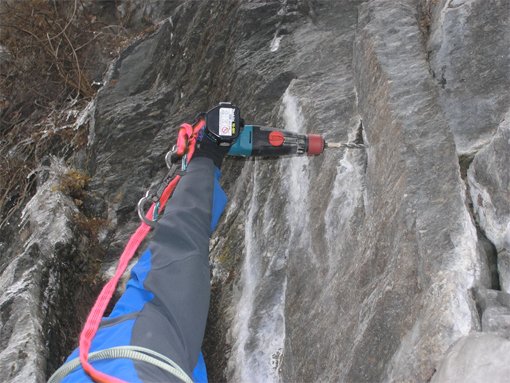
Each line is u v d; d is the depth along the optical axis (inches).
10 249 174.1
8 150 232.5
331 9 138.1
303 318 96.7
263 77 134.9
